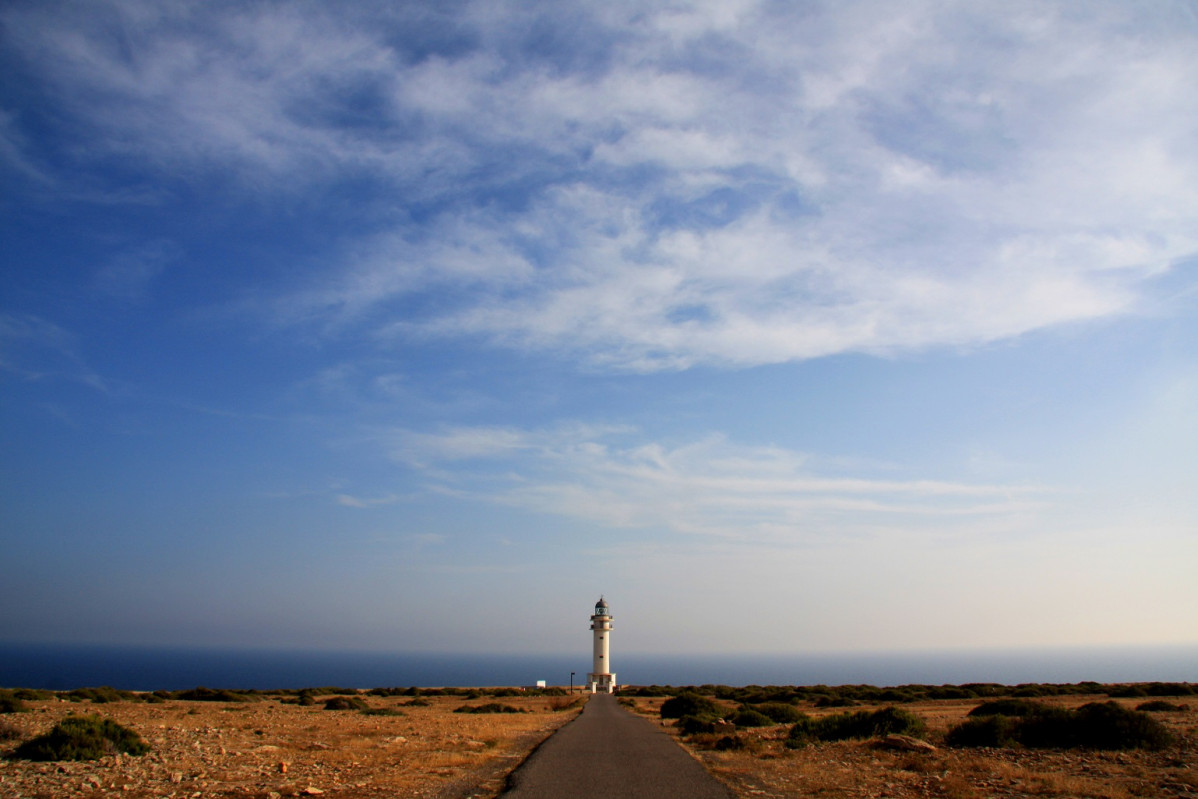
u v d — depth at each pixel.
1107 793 17.53
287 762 22.45
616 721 42.97
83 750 22.22
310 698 69.06
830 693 77.81
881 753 25.88
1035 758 23.66
